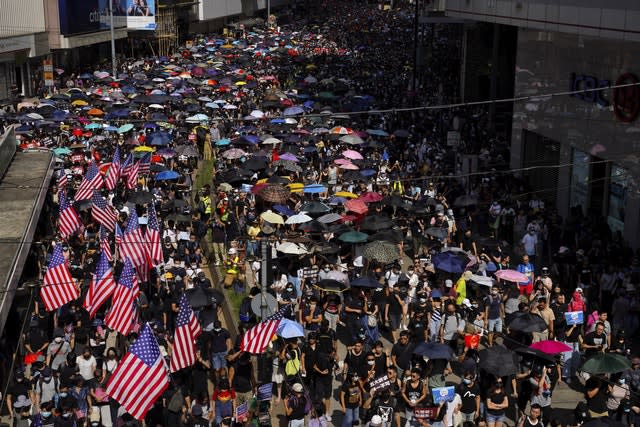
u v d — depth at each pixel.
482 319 41.84
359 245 52.75
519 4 73.56
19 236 48.16
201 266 53.09
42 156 72.19
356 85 129.75
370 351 36.22
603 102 61.19
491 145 85.38
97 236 56.25
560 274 51.03
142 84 117.00
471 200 58.03
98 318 43.41
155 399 32.06
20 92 136.62
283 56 175.75
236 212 59.19
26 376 40.47
